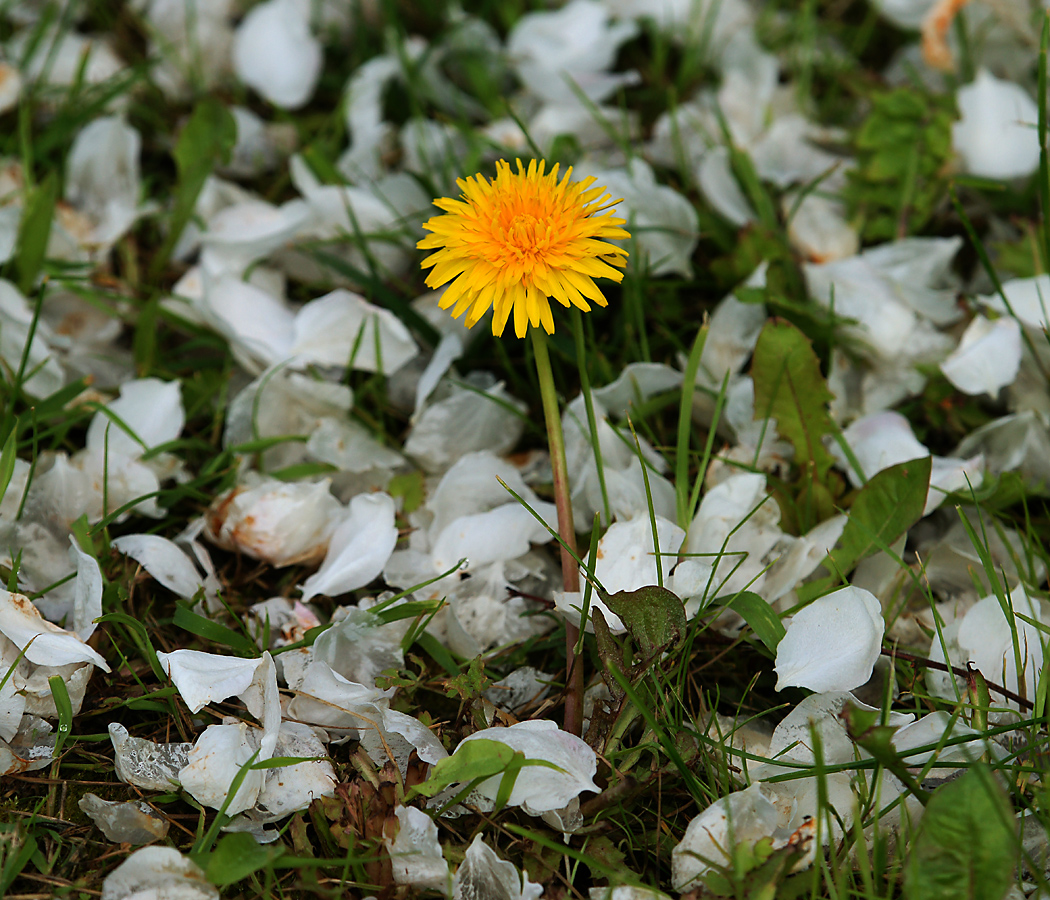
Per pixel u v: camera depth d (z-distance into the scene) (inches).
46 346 43.2
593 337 44.0
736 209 45.0
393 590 42.3
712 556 41.8
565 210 40.4
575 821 40.5
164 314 44.0
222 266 44.1
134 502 42.0
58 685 40.7
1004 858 39.7
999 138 44.5
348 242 44.8
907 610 42.1
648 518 41.3
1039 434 42.9
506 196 40.3
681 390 43.3
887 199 44.8
